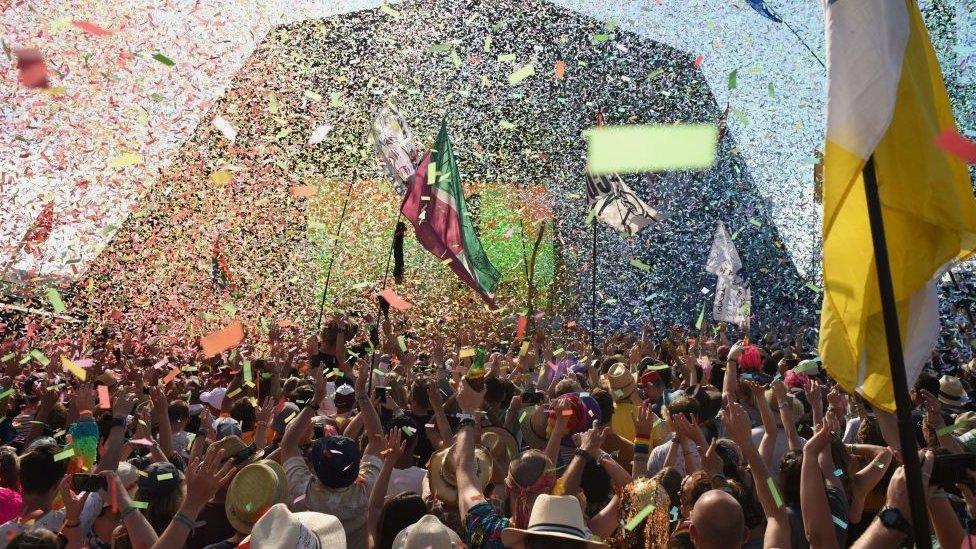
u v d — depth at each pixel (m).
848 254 3.69
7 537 3.73
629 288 23.92
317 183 23.00
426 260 22.55
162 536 3.60
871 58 3.24
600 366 9.43
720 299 16.20
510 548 3.53
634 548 4.13
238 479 4.21
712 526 3.23
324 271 22.20
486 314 20.08
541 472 4.27
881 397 3.71
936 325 3.74
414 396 6.64
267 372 8.09
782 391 5.11
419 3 26.44
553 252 25.80
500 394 6.57
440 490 4.54
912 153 3.49
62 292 17.02
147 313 18.12
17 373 8.54
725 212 23.25
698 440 4.72
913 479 3.03
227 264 20.08
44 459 4.38
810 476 3.80
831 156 3.26
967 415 5.85
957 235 3.54
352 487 4.65
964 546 3.40
